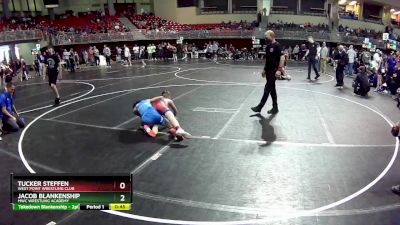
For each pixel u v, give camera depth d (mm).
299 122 9375
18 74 21281
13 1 37938
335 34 32594
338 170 6316
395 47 23688
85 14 38156
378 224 4625
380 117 10031
